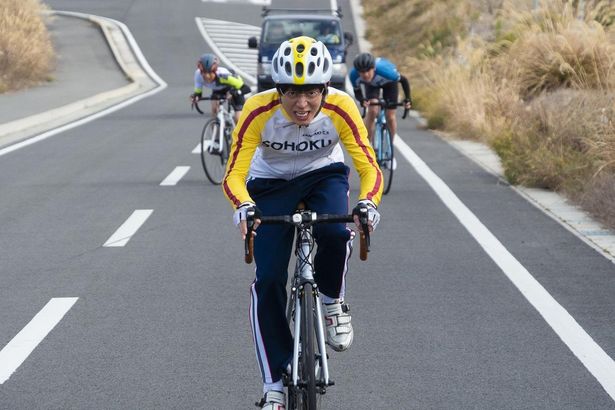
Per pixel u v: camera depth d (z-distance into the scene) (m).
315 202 6.11
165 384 6.63
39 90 37.25
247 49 54.28
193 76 46.59
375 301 8.68
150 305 8.57
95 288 9.16
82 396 6.42
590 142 14.94
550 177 14.83
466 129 22.62
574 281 9.31
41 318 8.18
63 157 19.03
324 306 6.28
